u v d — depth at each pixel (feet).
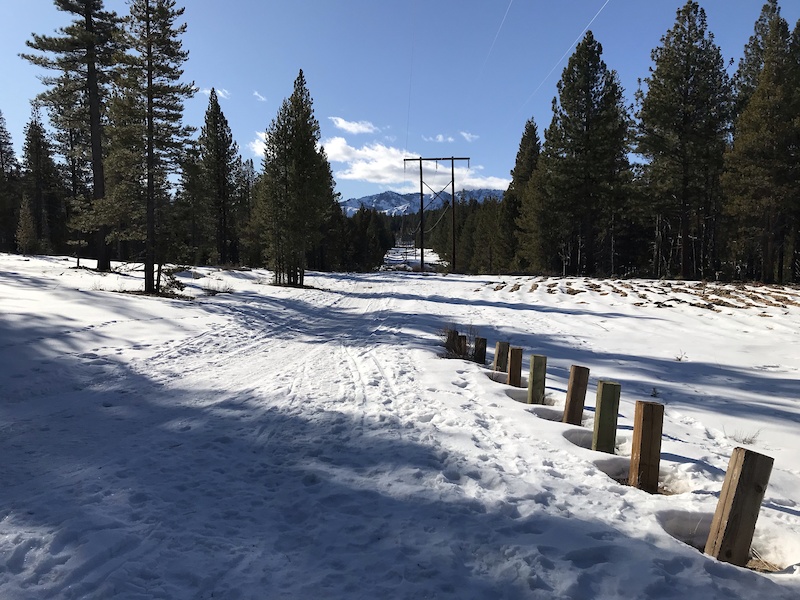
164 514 11.06
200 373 26.25
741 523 9.68
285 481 13.10
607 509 11.47
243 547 9.83
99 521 10.52
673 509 11.44
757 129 84.64
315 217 86.69
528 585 8.55
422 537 10.16
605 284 81.71
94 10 74.33
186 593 8.34
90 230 63.41
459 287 85.87
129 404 20.30
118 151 57.82
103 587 8.28
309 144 84.69
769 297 57.57
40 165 154.81
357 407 20.10
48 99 76.48
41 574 8.69
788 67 85.30
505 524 10.70
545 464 14.14
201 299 56.95
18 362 23.98
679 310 52.42
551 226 123.44
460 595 8.31
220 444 15.80
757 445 16.89
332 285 92.12
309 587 8.54
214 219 142.51
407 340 36.96
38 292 45.57
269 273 108.06
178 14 58.29
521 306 59.72
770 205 85.46
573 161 103.86
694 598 8.20
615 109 107.45
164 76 59.36
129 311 41.81
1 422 17.44
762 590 8.52
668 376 27.14
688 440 16.99
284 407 20.07
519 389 23.26
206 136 140.56
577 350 34.63
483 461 14.35
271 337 38.68
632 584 8.49
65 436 16.29
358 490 12.48
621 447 16.31
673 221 128.57
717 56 91.25
